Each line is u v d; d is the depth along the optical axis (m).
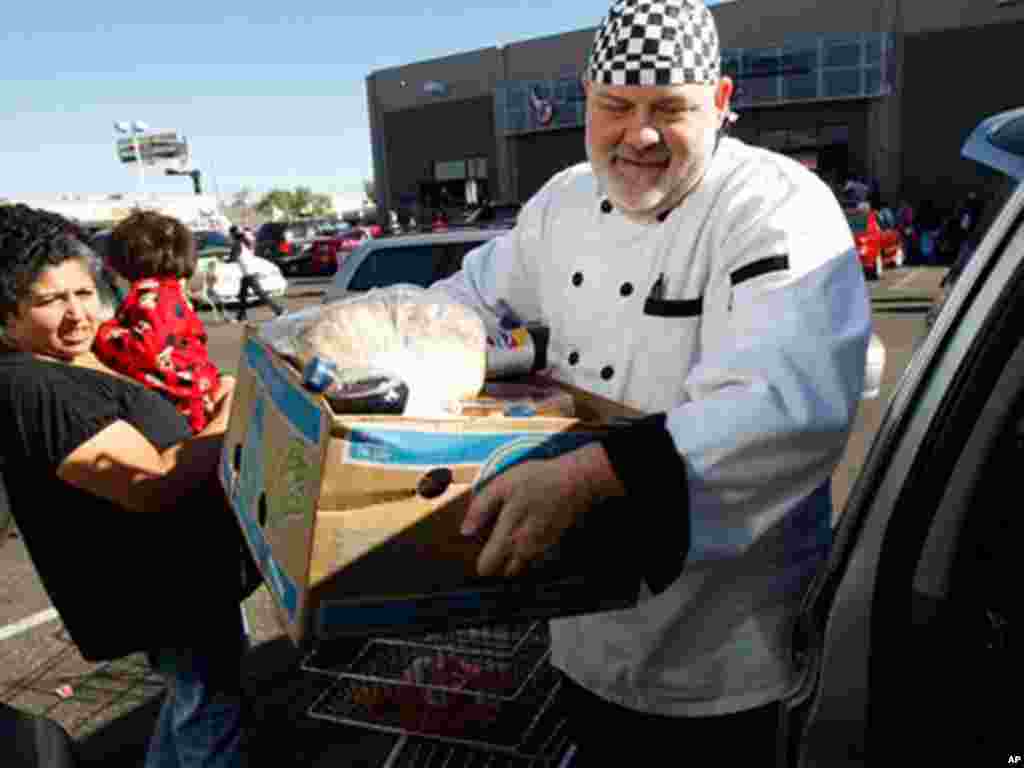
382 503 1.18
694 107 1.51
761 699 1.65
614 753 1.83
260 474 1.41
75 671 3.74
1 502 1.99
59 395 1.99
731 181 1.58
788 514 1.38
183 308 2.55
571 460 1.24
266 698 3.40
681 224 1.62
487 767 2.24
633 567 1.33
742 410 1.28
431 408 1.36
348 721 2.32
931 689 1.20
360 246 6.09
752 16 28.41
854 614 1.21
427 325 1.44
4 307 2.01
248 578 2.26
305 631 1.17
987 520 1.18
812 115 28.03
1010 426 1.16
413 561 1.21
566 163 33.50
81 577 2.08
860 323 1.41
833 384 1.33
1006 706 1.20
